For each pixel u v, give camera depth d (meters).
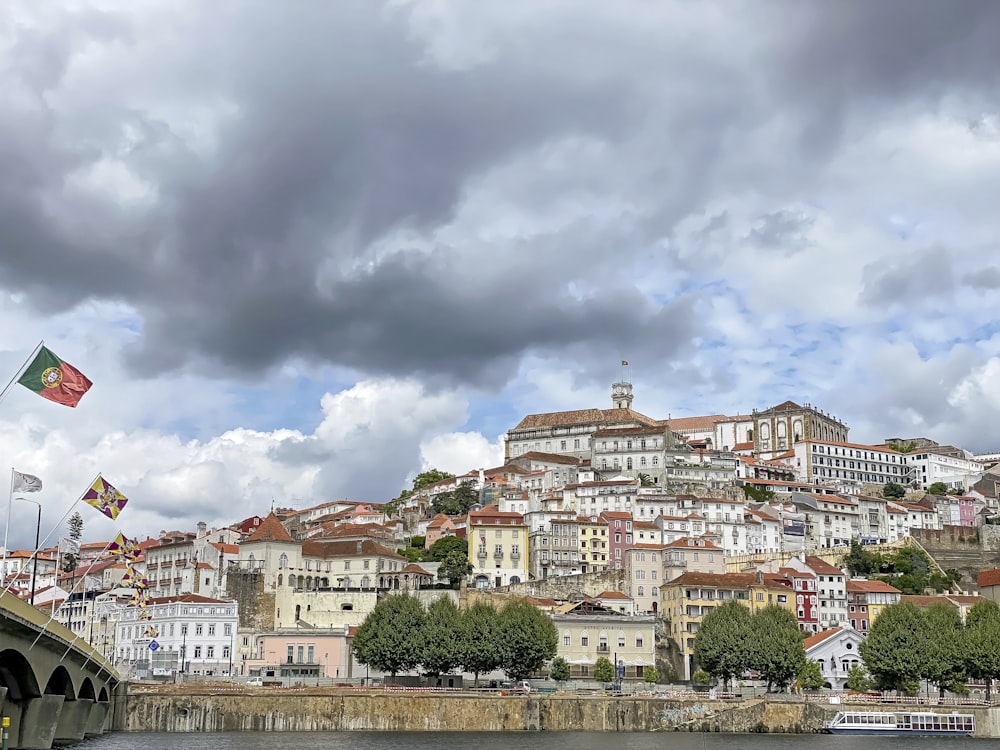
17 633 99.06
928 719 185.62
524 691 192.62
